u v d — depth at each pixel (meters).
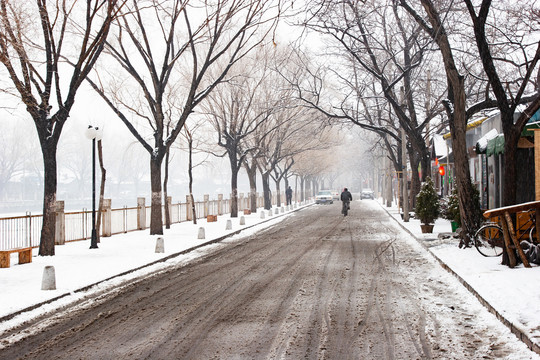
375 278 12.88
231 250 20.11
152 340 7.84
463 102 17.62
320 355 6.88
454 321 8.55
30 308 10.08
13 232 19.16
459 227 21.11
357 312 9.27
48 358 7.13
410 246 20.03
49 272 11.77
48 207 18.09
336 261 16.14
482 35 14.07
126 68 25.16
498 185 20.66
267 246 21.16
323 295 10.85
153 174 26.02
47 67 18.16
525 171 19.30
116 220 26.75
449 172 37.25
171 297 11.13
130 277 13.98
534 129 15.19
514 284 10.60
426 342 7.40
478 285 10.77
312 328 8.25
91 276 13.55
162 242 18.77
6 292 11.48
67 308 10.38
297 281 12.68
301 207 61.09
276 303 10.18
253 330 8.23
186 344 7.55
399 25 27.94
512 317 8.09
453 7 20.95
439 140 42.31
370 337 7.68
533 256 13.32
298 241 22.81
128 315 9.57
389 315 9.01
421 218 24.09
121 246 21.03
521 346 7.06
